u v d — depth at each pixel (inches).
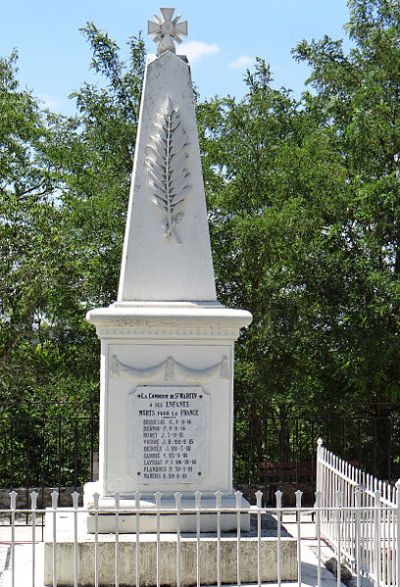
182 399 342.0
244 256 535.5
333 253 518.6
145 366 341.1
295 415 552.7
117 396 340.5
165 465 340.5
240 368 552.1
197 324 339.6
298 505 299.6
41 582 317.7
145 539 319.0
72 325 561.3
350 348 511.2
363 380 523.8
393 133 518.6
